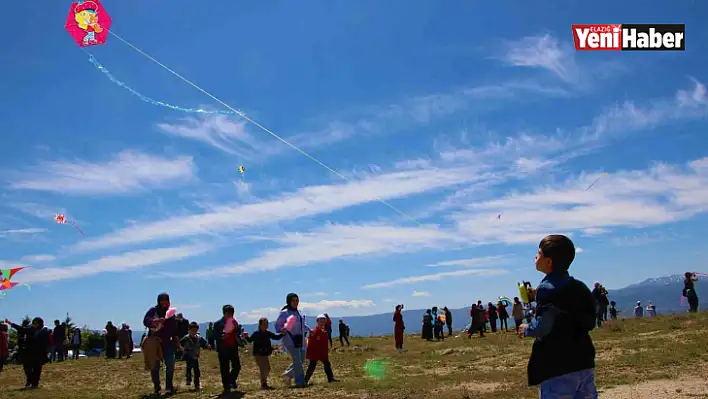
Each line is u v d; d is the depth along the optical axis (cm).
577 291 494
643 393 1003
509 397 1084
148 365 1384
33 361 1703
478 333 3284
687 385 1045
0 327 2002
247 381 1708
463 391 1175
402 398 1147
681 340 1703
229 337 1359
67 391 1576
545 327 486
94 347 4144
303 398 1213
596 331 2378
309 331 1464
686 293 2616
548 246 512
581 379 489
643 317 2739
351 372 1742
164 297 1434
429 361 1920
